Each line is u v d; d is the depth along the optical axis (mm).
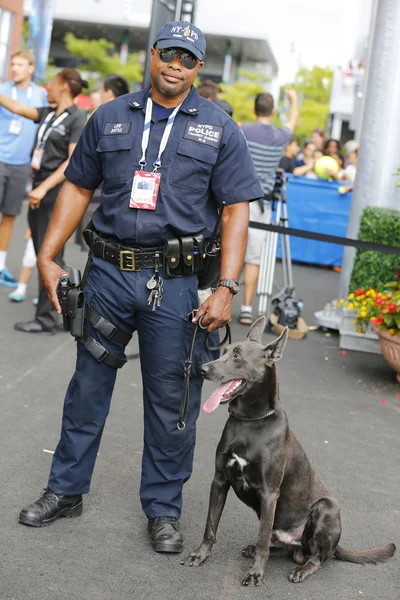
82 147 3885
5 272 9594
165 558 3756
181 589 3492
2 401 5629
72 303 3807
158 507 3920
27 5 23062
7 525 3883
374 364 7773
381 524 4363
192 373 3863
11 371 6324
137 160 3695
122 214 3723
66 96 7270
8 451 4770
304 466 3736
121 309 3812
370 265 8102
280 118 36000
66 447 3986
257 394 3555
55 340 7379
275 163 8539
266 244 8688
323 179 13875
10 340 7180
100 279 3834
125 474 4645
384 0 8367
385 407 6477
